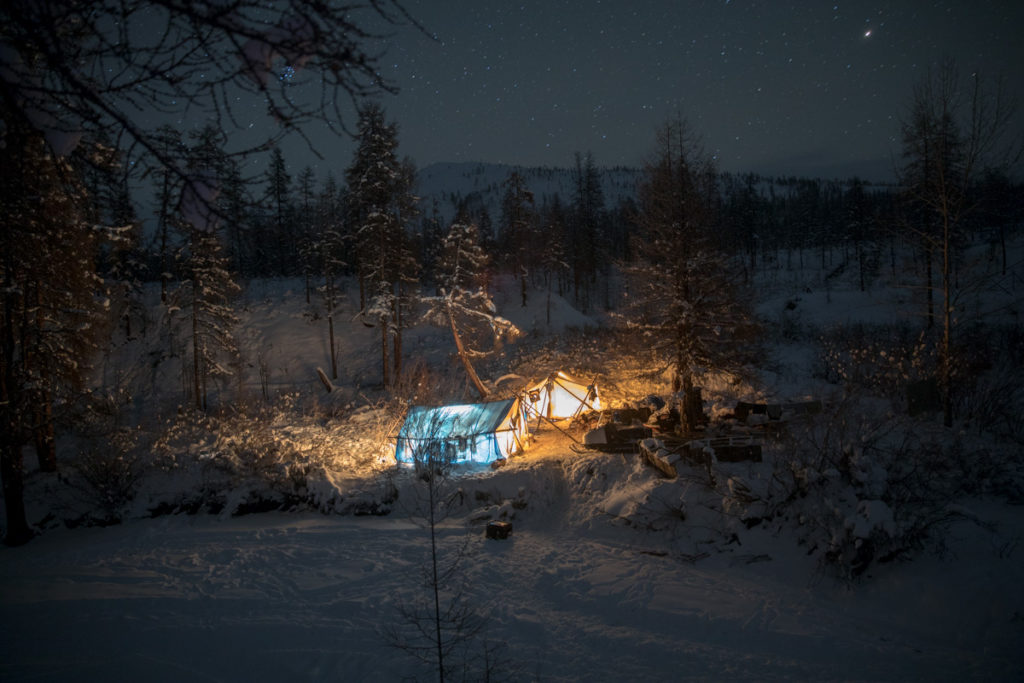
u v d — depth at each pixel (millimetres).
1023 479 11836
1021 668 7543
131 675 7527
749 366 20422
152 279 50906
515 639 9055
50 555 13156
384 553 12602
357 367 45031
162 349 43000
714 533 12180
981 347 20516
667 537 12594
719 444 14398
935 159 15195
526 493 15102
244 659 8305
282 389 40438
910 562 10039
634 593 10539
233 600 10359
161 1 2160
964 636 8523
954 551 9961
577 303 68312
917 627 8953
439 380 33125
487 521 14281
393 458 18609
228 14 2162
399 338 37656
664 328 20531
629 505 13641
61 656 8117
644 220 20891
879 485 11461
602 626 9500
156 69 2332
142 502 15727
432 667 8031
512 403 18641
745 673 7969
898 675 7676
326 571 11727
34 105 2447
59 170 2955
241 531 14375
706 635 9164
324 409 29188
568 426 21250
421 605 10117
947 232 15250
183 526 14961
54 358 16922
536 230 70188
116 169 2582
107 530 14867
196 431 21656
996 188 14703
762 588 10500
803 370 26578
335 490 15695
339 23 2189
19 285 13258
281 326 50250
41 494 16359
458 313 33344
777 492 12234
